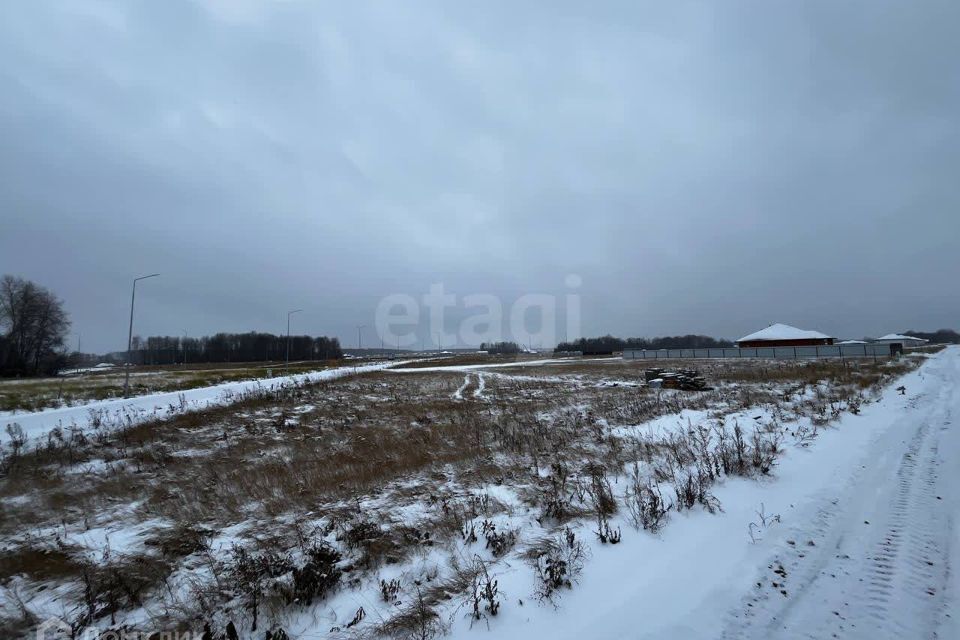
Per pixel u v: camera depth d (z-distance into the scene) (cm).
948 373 2367
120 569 506
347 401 2095
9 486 884
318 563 459
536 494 670
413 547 521
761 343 6712
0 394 2284
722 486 650
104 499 791
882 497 574
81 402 1902
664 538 493
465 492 720
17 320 5541
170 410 1697
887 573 404
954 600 362
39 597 459
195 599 433
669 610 360
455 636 346
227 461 1028
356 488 766
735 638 328
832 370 2717
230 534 608
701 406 1475
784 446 857
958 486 601
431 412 1698
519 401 1969
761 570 415
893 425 1008
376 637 353
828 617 349
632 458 862
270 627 382
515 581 422
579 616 360
